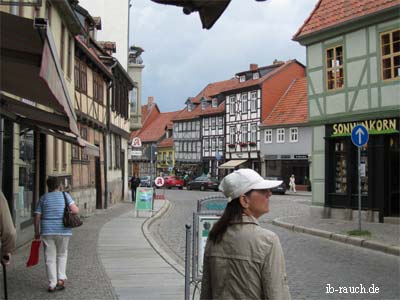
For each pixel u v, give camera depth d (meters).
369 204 17.89
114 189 31.52
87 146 13.28
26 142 13.67
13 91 8.84
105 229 16.75
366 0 18.45
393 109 17.02
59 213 8.04
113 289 8.14
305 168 49.94
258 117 56.72
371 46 18.00
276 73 56.97
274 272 2.91
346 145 19.02
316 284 8.85
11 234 6.05
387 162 17.58
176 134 77.69
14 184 12.12
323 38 20.09
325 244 13.73
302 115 50.66
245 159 58.72
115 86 31.36
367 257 11.66
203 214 7.29
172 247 13.45
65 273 8.66
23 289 8.07
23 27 5.99
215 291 3.03
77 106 20.88
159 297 7.63
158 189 57.56
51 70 5.22
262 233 3.00
